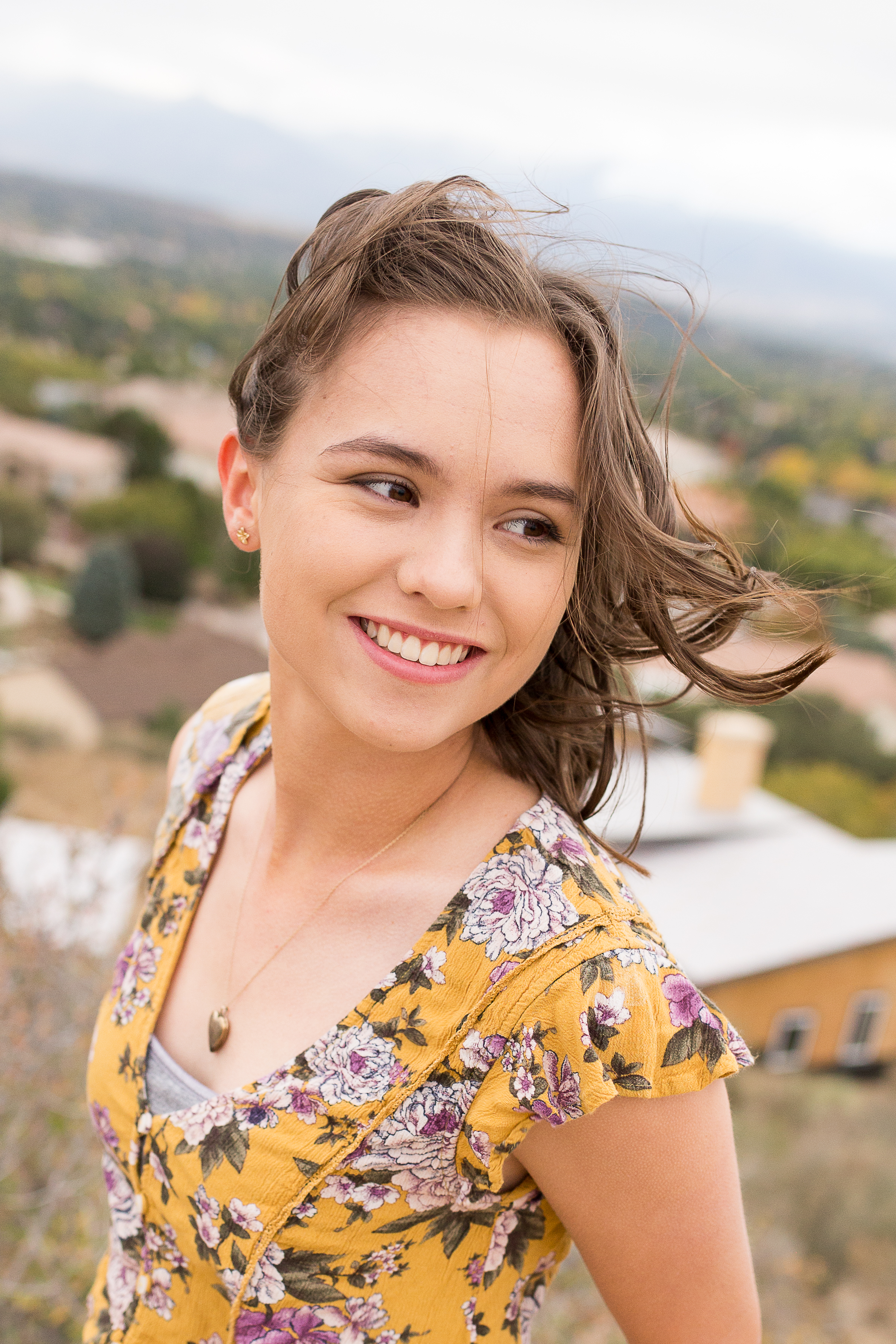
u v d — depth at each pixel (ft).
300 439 2.55
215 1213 2.73
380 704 2.56
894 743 116.06
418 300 2.40
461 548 2.41
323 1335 2.72
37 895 9.10
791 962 39.37
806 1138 36.32
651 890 41.60
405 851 2.85
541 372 2.43
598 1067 2.32
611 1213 2.52
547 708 2.95
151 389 207.21
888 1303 28.81
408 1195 2.62
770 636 3.09
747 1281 2.61
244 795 3.56
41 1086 8.71
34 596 153.28
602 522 2.64
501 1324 2.86
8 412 191.62
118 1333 3.23
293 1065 2.67
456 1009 2.53
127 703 117.50
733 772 46.62
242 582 174.09
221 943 3.22
